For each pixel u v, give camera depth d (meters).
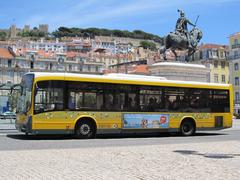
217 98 20.83
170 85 19.45
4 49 99.69
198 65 28.14
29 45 140.00
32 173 7.93
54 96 16.77
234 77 77.50
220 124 20.80
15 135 19.05
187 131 20.11
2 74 95.88
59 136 18.81
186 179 7.50
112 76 18.12
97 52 137.50
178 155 11.03
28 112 16.45
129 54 136.38
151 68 27.98
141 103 18.62
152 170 8.47
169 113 19.34
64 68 103.19
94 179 7.38
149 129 18.75
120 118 18.05
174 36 27.89
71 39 171.00
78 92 17.23
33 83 16.50
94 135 17.67
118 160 9.91
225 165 9.32
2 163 9.21
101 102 17.72
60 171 8.20
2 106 43.56
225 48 87.19
